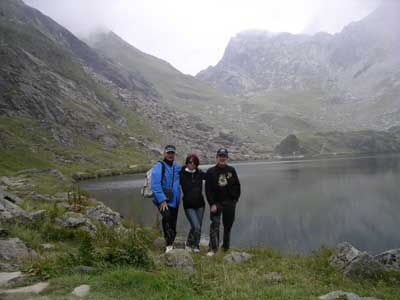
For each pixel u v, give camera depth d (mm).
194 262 11062
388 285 9992
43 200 29953
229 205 13016
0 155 94188
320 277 10484
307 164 144875
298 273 10797
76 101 190875
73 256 9578
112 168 121312
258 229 35406
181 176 12734
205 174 13070
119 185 78625
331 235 33031
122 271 8367
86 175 100812
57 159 115125
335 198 54500
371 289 9492
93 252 9656
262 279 9648
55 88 183000
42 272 8609
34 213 15922
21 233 13141
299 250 27406
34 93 157000
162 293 7469
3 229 12234
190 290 7957
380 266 10695
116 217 21797
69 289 7617
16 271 9117
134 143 174875
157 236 17094
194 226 12859
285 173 101750
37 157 107000
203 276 9344
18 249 11039
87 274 8570
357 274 10539
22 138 118812
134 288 7688
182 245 15250
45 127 139125
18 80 156125
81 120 166500
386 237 32406
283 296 7879
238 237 31984
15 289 7703
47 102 159375
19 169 87688
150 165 137125
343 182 73875
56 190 45844
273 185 72875
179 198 12422
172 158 12297
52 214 16781
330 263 11734
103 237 14055
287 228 35812
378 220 39344
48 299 7004
